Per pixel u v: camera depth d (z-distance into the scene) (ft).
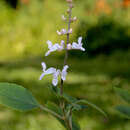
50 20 13.33
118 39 10.63
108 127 3.11
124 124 3.20
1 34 13.39
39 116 3.48
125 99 1.50
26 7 15.05
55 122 3.25
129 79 5.98
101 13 11.77
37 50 12.60
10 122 3.26
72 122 1.41
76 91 4.99
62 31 1.30
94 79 6.23
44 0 14.60
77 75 6.82
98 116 3.48
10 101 1.26
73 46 1.30
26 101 1.28
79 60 9.44
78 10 11.94
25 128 3.09
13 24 13.78
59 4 13.79
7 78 6.73
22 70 7.89
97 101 4.20
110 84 5.51
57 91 1.30
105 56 10.13
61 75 1.29
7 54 12.48
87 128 3.09
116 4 12.64
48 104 1.39
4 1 16.69
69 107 1.33
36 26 13.30
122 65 8.20
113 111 3.64
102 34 10.77
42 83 5.92
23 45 12.87
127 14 11.97
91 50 10.46
